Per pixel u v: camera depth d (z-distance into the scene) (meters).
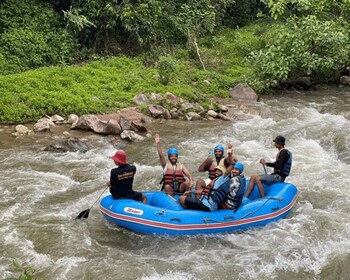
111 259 7.17
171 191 8.53
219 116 14.38
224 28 22.55
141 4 17.97
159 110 14.08
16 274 6.69
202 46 20.08
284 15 20.25
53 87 14.34
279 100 16.25
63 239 7.66
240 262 7.17
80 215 8.30
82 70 15.87
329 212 8.68
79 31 17.92
